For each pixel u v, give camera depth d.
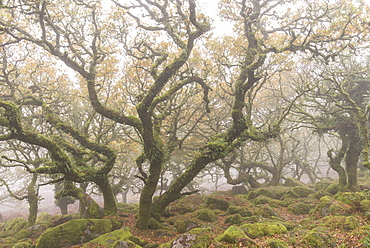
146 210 16.69
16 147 23.92
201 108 27.30
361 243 9.13
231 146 20.05
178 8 18.67
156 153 16.03
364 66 26.11
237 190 31.84
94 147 18.81
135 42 20.50
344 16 19.08
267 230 12.48
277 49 18.55
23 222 25.70
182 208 22.16
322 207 16.16
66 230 14.65
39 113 25.67
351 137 24.78
